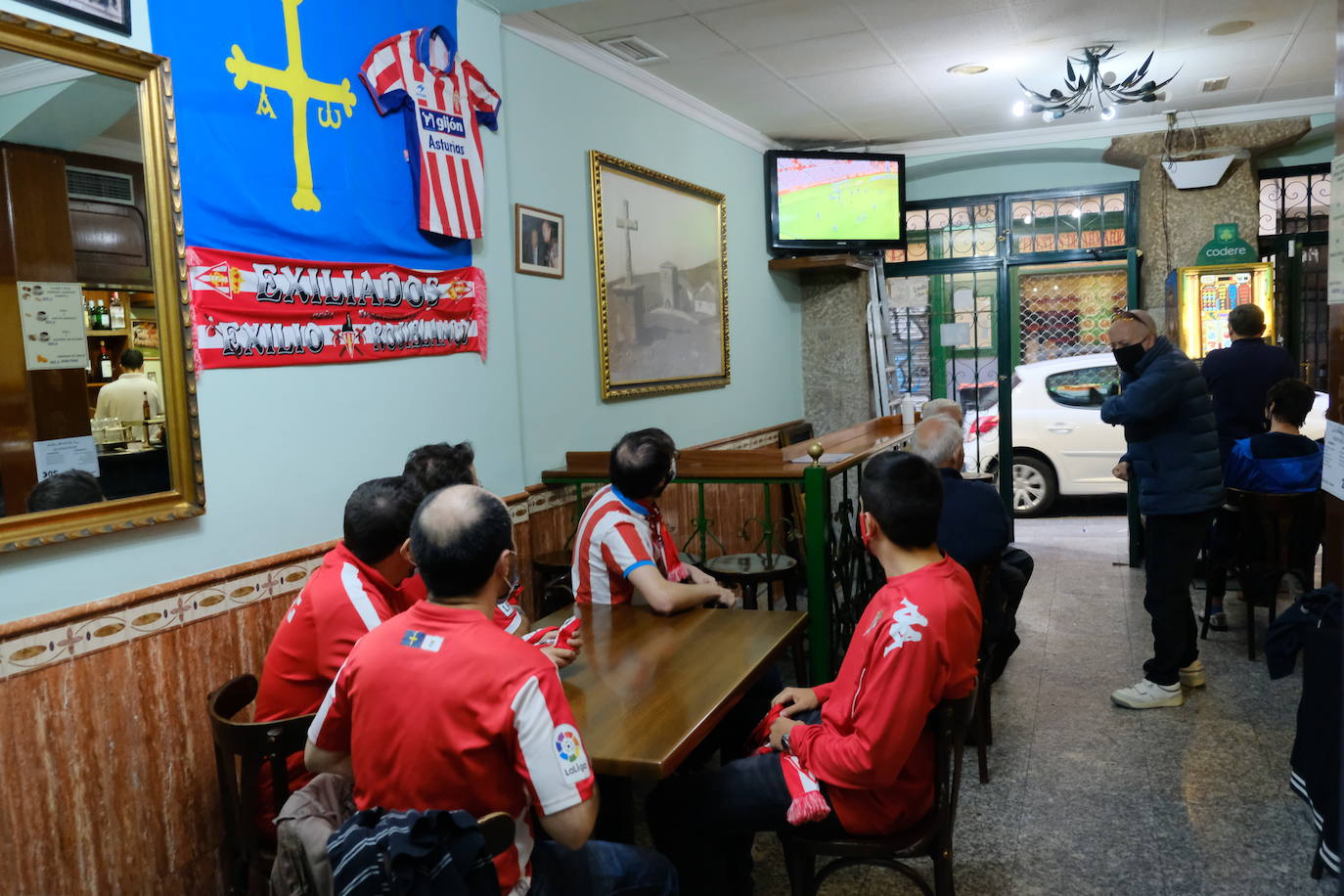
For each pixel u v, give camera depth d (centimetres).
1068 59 554
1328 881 250
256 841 195
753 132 675
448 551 154
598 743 180
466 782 150
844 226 709
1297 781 273
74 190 224
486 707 149
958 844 281
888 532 196
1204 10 482
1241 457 432
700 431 592
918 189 832
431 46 346
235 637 265
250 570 270
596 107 482
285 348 282
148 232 240
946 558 200
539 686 151
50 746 218
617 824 218
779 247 692
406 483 209
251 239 271
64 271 221
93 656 228
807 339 766
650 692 207
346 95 306
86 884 226
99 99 229
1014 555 377
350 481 309
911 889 259
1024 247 813
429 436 347
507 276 394
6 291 210
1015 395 780
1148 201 754
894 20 470
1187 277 693
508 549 161
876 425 564
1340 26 236
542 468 432
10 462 210
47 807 217
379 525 203
